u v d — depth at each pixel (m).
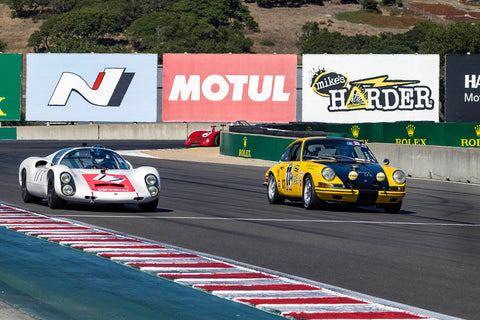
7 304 25.12
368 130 138.88
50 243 38.03
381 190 56.28
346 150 60.09
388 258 35.91
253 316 24.14
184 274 30.50
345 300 26.31
